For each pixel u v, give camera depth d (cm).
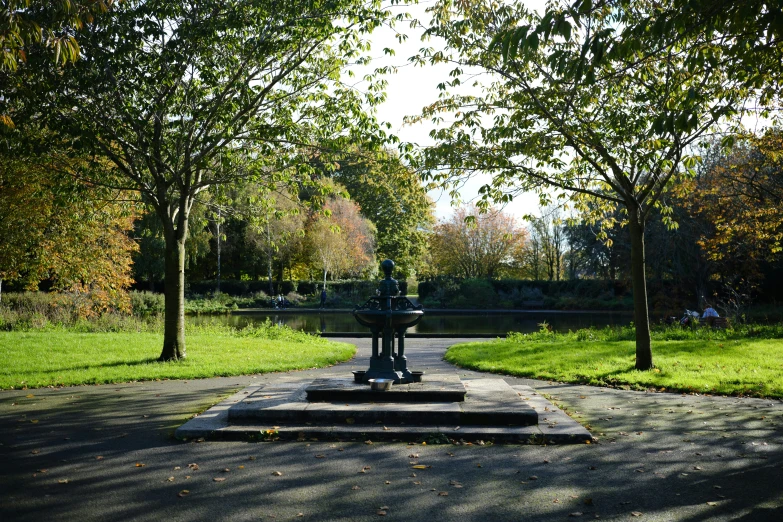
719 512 489
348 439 716
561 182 1266
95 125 1227
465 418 748
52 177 1377
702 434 738
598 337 1884
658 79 1182
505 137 1182
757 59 744
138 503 511
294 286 5022
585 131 1184
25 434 742
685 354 1430
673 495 528
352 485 556
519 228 5612
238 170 1402
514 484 558
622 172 1207
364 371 900
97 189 1452
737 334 1805
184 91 1362
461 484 558
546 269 6138
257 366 1353
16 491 539
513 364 1370
